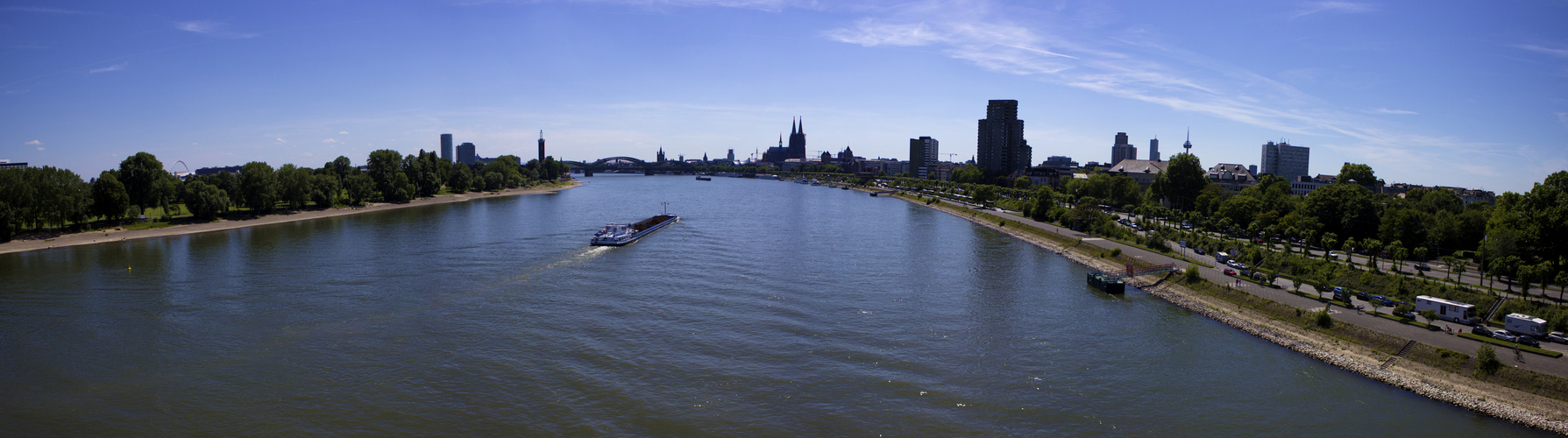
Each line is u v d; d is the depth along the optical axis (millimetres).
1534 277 105938
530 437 70188
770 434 71250
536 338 98438
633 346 95562
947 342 100188
